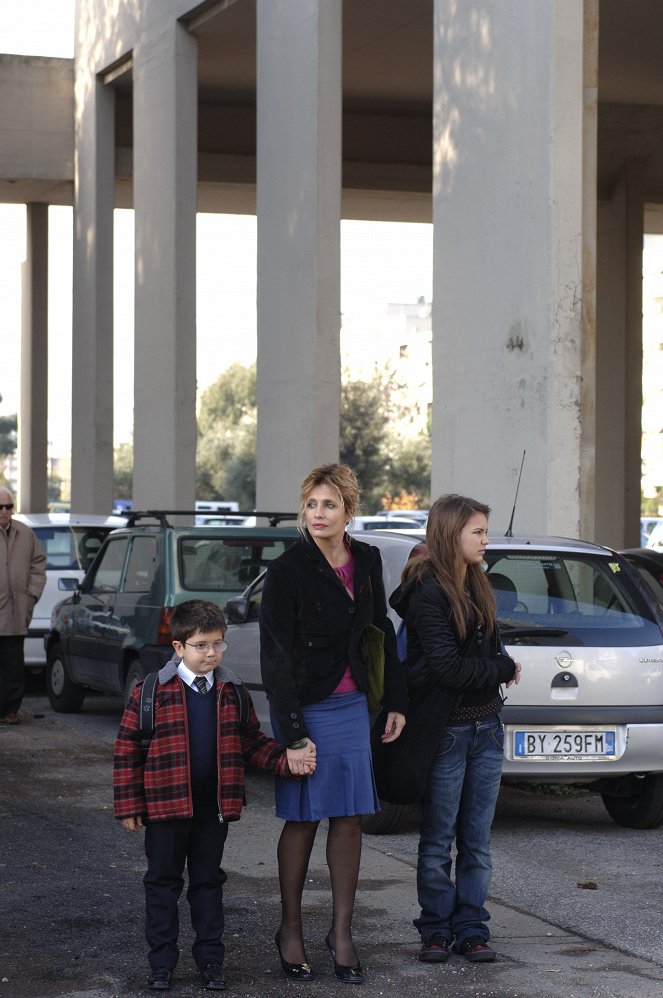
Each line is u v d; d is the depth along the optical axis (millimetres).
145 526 12523
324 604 5484
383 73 24078
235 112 27078
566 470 12273
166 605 11492
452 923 5969
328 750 5500
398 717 5656
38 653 15562
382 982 5562
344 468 5582
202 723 5461
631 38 21703
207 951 5488
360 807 5531
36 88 27516
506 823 8938
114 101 26141
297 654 5496
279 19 17594
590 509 12383
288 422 17281
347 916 5609
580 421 12328
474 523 5812
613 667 8047
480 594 5875
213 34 21391
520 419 12664
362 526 30297
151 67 22375
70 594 15633
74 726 13141
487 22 13289
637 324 28078
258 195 18172
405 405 86562
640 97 26359
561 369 12273
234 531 11914
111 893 6930
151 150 22375
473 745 5879
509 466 12820
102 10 25125
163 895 5465
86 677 13234
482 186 13383
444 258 14062
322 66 16609
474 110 13539
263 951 5984
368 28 21062
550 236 12250
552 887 7207
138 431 23062
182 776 5395
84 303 26969
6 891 6957
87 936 6172
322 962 5840
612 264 27922
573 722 7988
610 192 27859
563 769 7988
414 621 5793
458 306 13773
